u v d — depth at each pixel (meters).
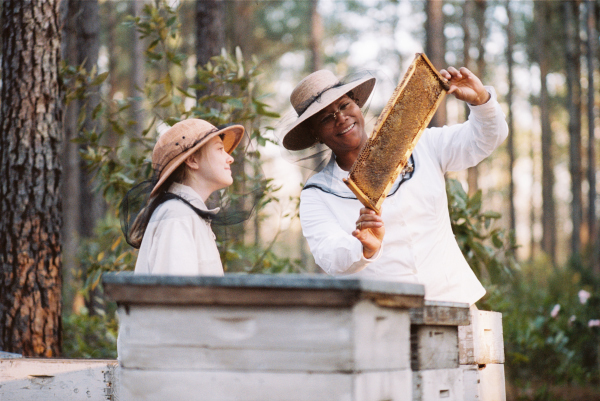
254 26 22.59
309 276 1.55
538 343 6.07
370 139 2.21
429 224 2.63
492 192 32.09
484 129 2.61
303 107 2.73
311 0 15.50
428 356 1.91
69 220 10.23
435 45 8.51
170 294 1.61
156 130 4.27
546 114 17.39
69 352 5.03
